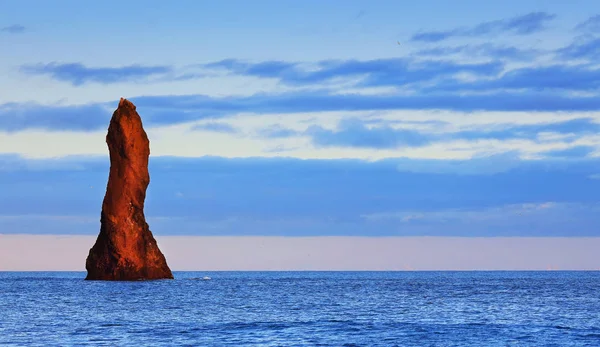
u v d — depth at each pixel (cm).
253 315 9719
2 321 8838
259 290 16888
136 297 12925
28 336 7412
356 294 15200
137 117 16938
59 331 7819
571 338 7400
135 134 16750
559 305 11650
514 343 7088
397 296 14362
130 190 16788
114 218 16750
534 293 15575
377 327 8312
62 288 15725
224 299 12962
